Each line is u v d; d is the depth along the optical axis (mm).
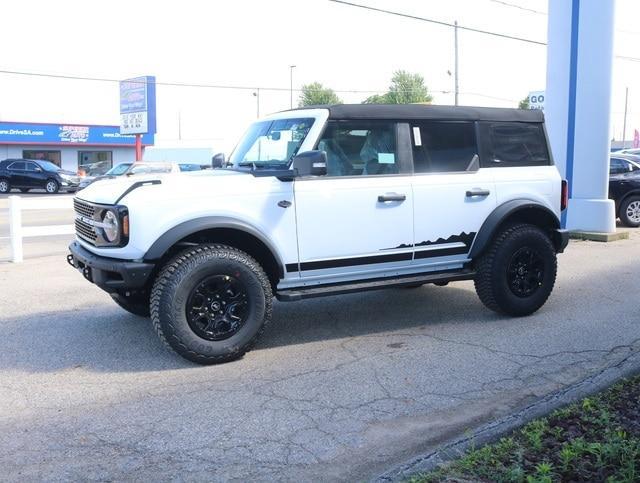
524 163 7043
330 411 4598
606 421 4066
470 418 4477
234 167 6457
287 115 6430
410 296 8070
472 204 6598
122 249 5316
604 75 12375
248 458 3928
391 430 4301
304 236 5816
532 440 3842
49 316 7215
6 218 19469
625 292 8180
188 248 5457
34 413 4602
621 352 5836
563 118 12852
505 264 6723
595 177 12688
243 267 5496
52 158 45812
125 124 41406
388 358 5734
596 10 12203
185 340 5348
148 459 3918
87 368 5523
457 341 6215
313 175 5605
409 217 6266
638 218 15031
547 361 5621
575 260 10461
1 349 6051
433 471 3561
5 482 3650
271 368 5488
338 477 3711
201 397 4855
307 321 6980
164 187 5414
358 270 6141
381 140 6230
